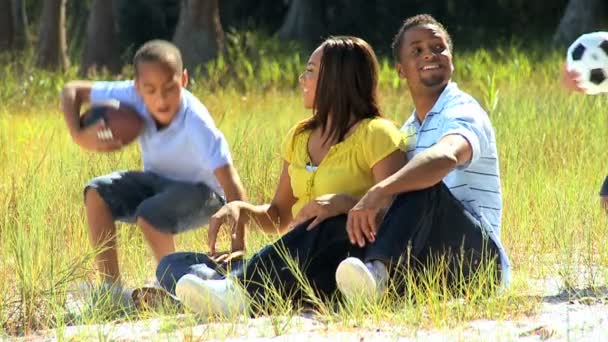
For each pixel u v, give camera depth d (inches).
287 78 2476.6
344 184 681.6
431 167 637.9
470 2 4050.2
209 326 618.5
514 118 1309.1
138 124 729.0
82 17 3905.0
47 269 707.4
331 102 688.4
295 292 659.4
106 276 714.2
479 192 693.9
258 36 3577.8
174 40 2829.7
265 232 715.4
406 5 4050.2
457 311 628.1
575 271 752.3
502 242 839.1
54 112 1935.3
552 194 940.6
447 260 661.9
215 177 738.2
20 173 1064.2
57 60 2989.7
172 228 718.5
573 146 1182.3
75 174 1018.7
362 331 602.2
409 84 710.5
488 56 2534.5
